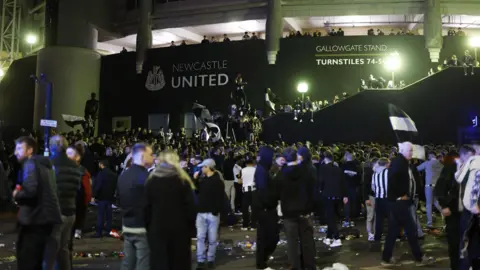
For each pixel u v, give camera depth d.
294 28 34.81
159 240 5.41
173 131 33.69
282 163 7.91
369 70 29.88
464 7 30.31
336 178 10.68
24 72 40.12
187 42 40.91
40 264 5.57
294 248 7.16
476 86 24.00
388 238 8.38
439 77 24.25
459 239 7.11
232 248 10.36
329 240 10.68
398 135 16.64
